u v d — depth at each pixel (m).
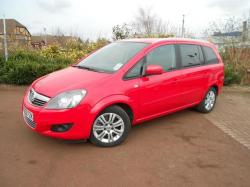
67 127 4.02
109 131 4.39
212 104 6.70
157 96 4.96
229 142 4.98
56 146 4.36
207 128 5.62
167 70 5.19
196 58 5.96
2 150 4.17
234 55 11.05
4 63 8.76
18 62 8.79
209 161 4.22
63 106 3.94
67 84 4.17
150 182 3.56
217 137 5.18
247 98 8.52
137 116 4.73
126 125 4.51
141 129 5.34
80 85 4.11
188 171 3.89
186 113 6.52
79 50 12.59
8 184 3.36
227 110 7.04
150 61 4.89
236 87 9.88
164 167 3.95
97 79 4.27
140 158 4.16
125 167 3.88
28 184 3.38
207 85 6.23
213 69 6.34
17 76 8.28
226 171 3.96
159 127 5.50
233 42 11.25
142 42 5.22
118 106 4.42
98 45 12.70
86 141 4.55
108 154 4.21
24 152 4.14
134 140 4.79
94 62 5.09
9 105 6.46
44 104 4.01
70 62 9.91
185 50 5.70
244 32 11.17
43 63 9.09
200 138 5.08
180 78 5.39
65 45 13.69
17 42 11.77
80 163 3.90
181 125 5.69
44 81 4.49
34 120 4.04
